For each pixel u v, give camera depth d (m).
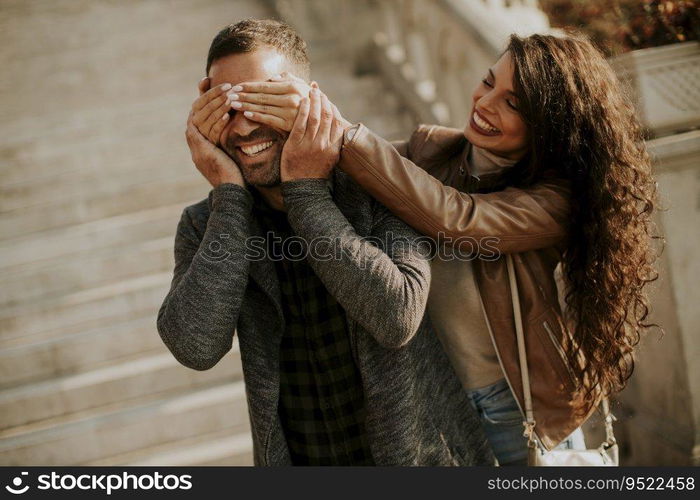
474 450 1.50
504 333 1.47
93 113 4.42
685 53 2.04
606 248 1.43
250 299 1.39
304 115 1.25
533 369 1.47
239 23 1.35
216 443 2.70
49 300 3.17
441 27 3.51
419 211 1.32
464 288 1.50
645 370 2.37
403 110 4.30
